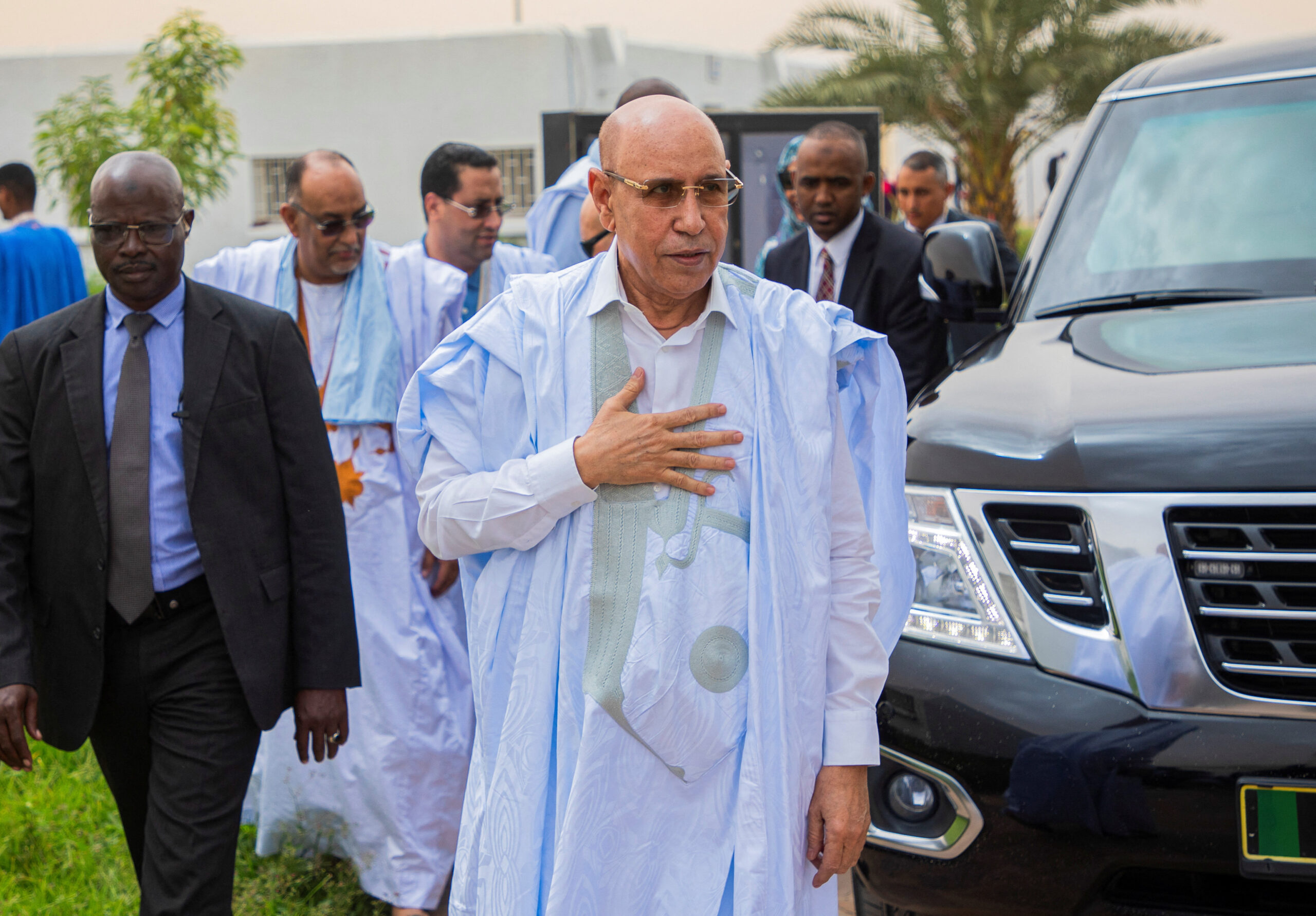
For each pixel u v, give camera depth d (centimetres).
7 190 712
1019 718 254
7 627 266
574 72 1962
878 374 221
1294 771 235
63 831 391
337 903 364
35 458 273
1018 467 274
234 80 2044
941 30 1734
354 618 290
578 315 214
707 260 200
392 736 368
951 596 273
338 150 2028
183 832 265
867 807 210
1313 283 336
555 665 206
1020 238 2022
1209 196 368
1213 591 249
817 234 485
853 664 211
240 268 390
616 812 200
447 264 406
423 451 221
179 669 274
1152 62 436
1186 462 257
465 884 214
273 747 377
